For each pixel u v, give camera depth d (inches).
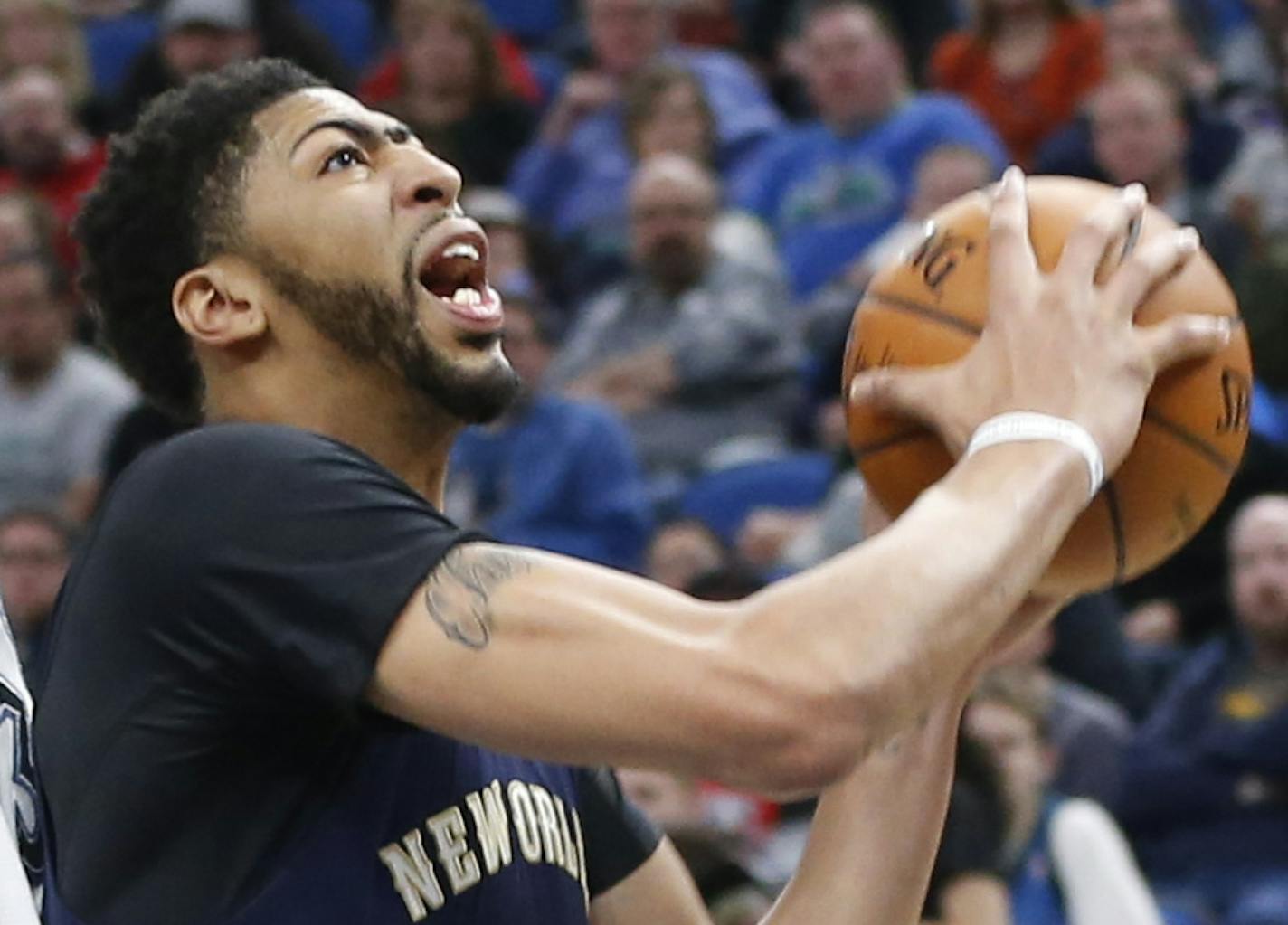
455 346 233.9
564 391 772.0
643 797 459.8
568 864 236.7
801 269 839.1
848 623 203.5
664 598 207.8
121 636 220.2
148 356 247.4
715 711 200.4
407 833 220.7
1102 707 583.5
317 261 233.6
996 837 469.4
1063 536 217.3
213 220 238.2
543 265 863.1
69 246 810.2
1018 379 220.4
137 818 217.5
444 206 236.2
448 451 243.0
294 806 217.5
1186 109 853.8
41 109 867.4
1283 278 708.7
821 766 202.1
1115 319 222.5
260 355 238.1
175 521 217.2
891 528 213.0
